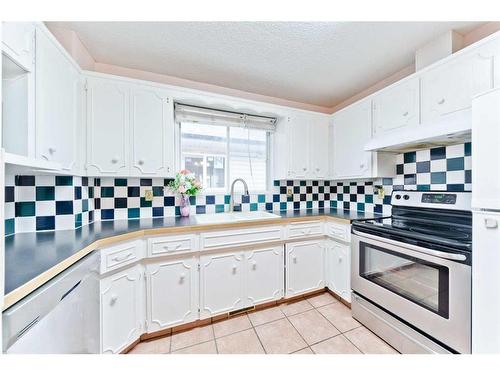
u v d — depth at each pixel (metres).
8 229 1.29
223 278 1.73
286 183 2.62
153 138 1.73
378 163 1.94
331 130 2.50
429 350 1.23
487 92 0.88
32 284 0.71
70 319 0.89
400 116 1.69
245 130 2.47
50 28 1.42
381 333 1.53
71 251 1.01
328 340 1.52
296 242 2.04
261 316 1.80
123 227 1.54
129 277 1.40
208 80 2.13
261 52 1.68
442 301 1.18
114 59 1.77
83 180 1.62
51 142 1.20
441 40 1.49
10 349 0.61
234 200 2.37
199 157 2.27
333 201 2.81
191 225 1.62
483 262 0.91
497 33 1.16
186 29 1.44
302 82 2.17
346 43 1.58
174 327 1.58
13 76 1.04
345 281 1.93
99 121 1.57
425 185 1.81
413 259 1.33
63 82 1.31
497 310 0.87
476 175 0.92
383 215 2.14
